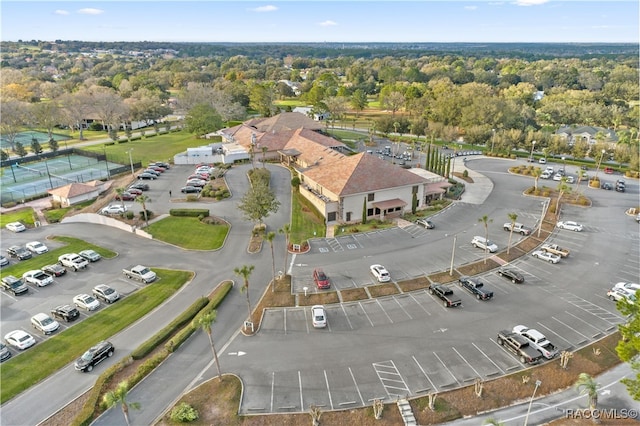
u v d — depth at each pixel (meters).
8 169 117.50
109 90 183.62
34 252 65.25
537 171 89.06
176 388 37.75
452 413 34.47
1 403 36.88
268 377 38.69
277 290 52.81
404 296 51.44
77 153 132.88
